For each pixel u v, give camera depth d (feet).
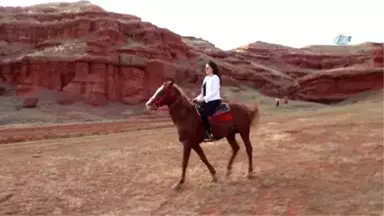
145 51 237.04
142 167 41.37
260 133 64.59
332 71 286.25
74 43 225.35
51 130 108.47
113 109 191.31
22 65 210.59
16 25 247.91
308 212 24.26
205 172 36.99
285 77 355.15
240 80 314.96
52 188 33.71
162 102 30.07
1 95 205.67
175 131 82.89
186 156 31.01
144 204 28.19
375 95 248.11
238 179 33.37
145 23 267.59
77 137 87.25
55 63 204.85
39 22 253.44
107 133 98.63
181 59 281.95
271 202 26.71
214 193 29.66
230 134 33.71
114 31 234.79
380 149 42.73
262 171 36.14
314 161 39.27
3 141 85.30
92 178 37.06
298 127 68.90
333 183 30.50
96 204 28.81
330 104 269.64
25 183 35.83
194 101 31.48
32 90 201.26
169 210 26.58
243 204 26.73
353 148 44.68
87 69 202.49
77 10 266.16
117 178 36.70
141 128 108.47
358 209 24.11
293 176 33.45
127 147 58.29
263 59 425.69
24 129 112.16
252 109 34.06
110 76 205.36
